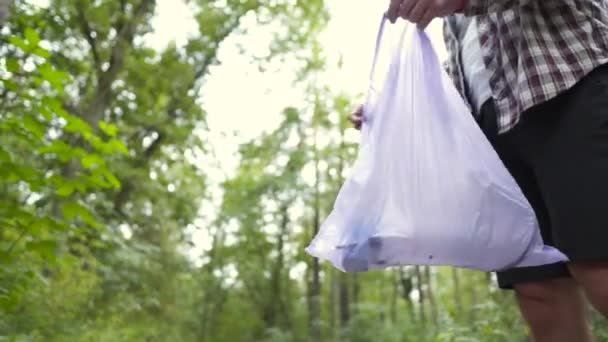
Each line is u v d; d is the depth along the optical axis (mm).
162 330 8516
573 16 1072
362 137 1313
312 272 12398
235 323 12586
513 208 1072
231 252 12891
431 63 1243
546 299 1237
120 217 6746
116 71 6605
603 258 964
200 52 8734
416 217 1119
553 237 1060
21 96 2016
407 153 1183
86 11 6297
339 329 10969
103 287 6027
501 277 1310
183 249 11625
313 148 11453
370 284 13000
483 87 1255
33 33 1932
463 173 1122
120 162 7520
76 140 3043
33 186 1961
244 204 12180
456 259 1086
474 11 1094
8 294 1946
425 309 10781
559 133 1037
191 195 10891
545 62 1058
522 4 1049
